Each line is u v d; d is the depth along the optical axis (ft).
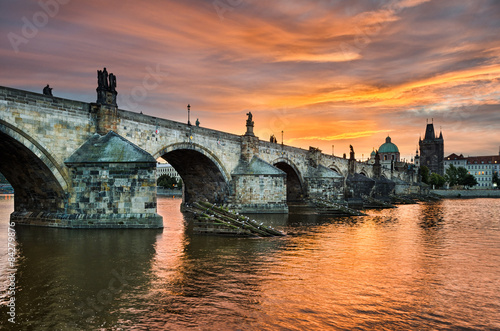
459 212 294.46
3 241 119.75
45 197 152.25
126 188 145.18
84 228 142.82
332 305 69.05
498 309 68.13
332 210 248.73
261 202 247.29
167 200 474.90
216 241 129.18
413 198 556.92
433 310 67.36
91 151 148.15
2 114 123.75
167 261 98.99
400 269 95.50
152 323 60.08
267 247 120.78
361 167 489.26
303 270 92.84
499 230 173.58
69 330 57.16
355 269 94.73
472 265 100.58
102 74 157.28
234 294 74.02
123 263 95.81
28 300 69.26
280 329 58.85
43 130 136.46
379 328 59.77
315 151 359.46
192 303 68.80
